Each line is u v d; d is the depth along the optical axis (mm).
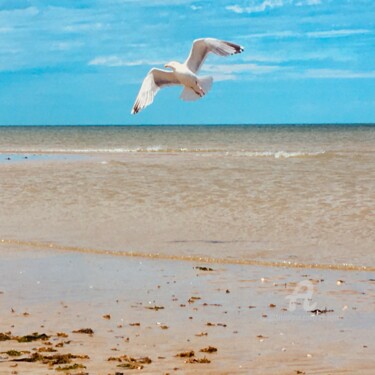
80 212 24312
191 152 62219
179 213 23859
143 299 13484
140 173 37438
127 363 9625
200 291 14117
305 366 9586
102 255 17844
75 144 90000
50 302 13297
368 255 17438
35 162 47531
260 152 59906
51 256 17766
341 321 11898
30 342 10719
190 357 9961
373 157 48438
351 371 9398
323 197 26656
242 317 12164
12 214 24125
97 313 12469
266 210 24094
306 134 144625
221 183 31766
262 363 9688
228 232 20594
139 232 20766
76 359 9820
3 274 15805
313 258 17203
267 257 17406
